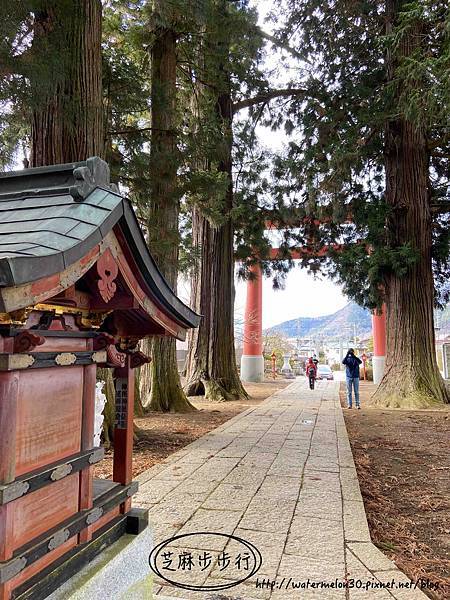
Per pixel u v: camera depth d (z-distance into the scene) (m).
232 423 7.76
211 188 7.87
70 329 1.73
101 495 1.93
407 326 10.30
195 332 12.30
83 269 1.49
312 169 10.91
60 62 4.82
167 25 7.73
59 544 1.56
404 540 3.34
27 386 1.47
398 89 9.48
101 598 1.72
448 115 7.49
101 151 5.70
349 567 2.68
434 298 11.77
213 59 9.64
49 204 1.70
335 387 15.09
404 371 10.20
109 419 5.86
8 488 1.33
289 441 6.29
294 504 3.75
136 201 8.05
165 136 7.70
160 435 6.75
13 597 1.34
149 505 3.71
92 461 1.77
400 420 8.36
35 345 1.36
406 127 10.55
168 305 2.03
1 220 1.65
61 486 1.64
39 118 5.48
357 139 10.44
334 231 12.46
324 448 5.85
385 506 4.05
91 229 1.49
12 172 1.93
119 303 1.84
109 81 6.80
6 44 4.33
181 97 10.78
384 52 10.34
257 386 15.75
